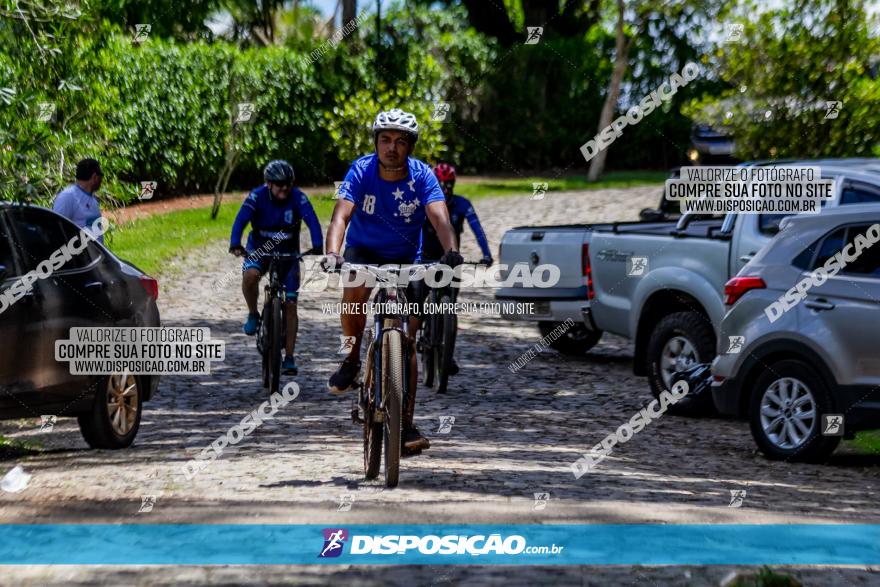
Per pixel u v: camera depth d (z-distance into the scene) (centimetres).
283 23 4212
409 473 761
